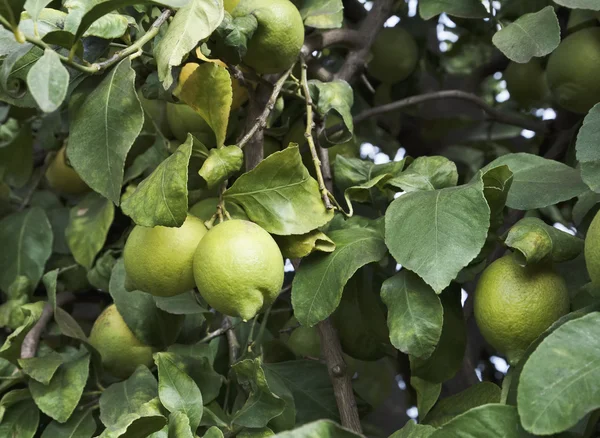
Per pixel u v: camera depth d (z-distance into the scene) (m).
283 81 2.86
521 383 2.10
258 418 2.77
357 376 3.73
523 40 3.00
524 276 2.58
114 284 3.33
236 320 3.58
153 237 2.53
